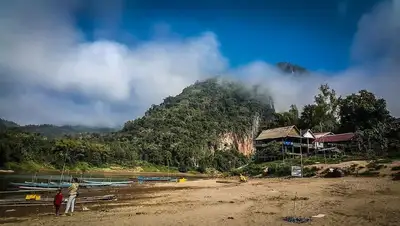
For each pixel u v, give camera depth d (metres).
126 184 50.22
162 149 147.38
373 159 46.66
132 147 141.62
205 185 45.28
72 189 20.23
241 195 27.73
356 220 13.62
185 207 21.03
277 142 71.81
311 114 97.56
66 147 109.56
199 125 182.50
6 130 116.50
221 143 179.50
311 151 72.38
